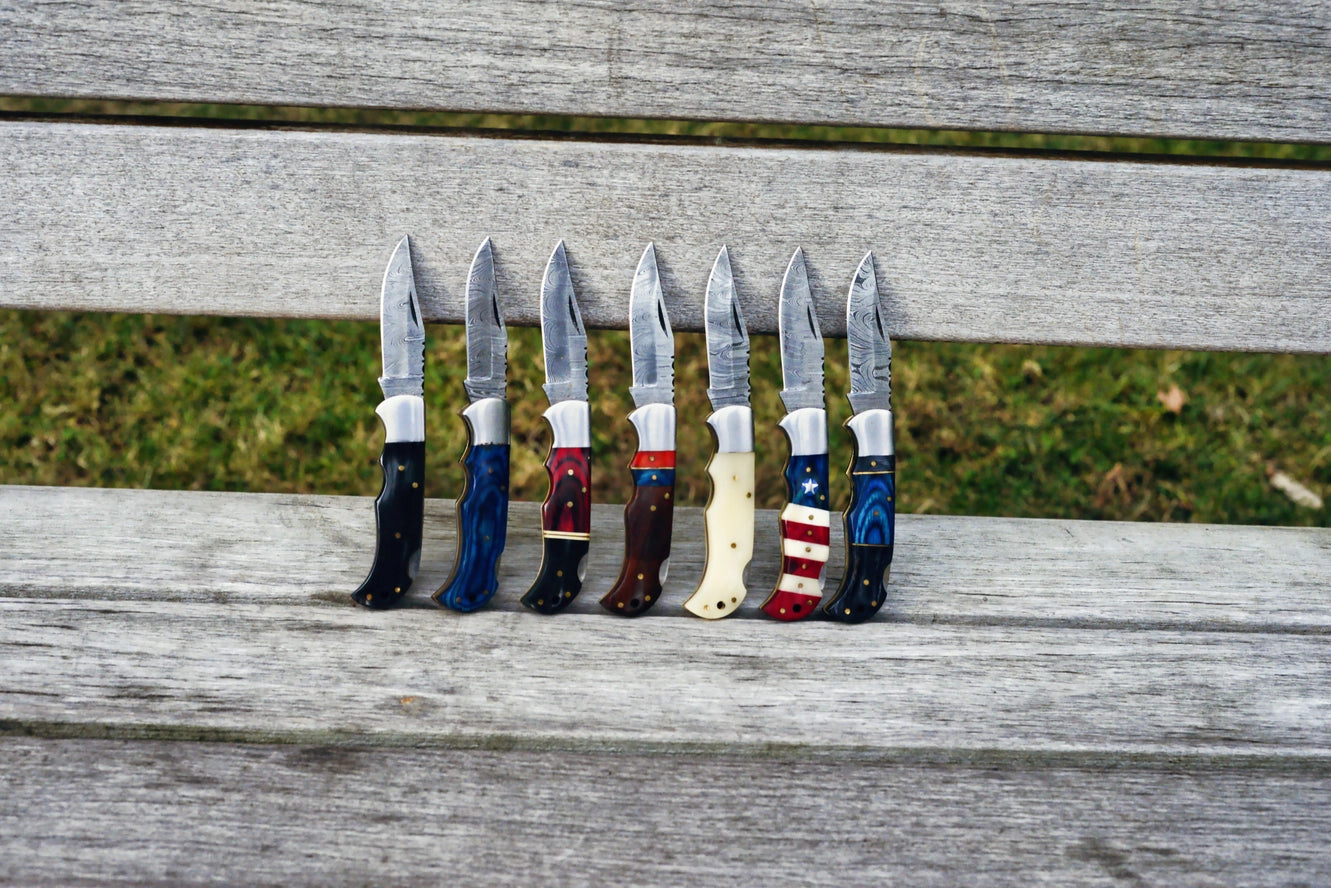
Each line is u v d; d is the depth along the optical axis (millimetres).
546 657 967
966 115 1039
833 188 1039
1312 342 1062
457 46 1024
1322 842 919
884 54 1031
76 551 1007
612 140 1039
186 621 974
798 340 1011
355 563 1016
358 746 931
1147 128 1041
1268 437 1344
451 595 988
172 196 1033
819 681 962
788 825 917
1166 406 1361
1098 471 1321
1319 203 1045
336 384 1351
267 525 1040
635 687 954
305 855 902
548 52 1026
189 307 1047
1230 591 1021
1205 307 1058
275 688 944
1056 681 967
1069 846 915
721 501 996
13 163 1027
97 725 928
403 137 1030
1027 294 1055
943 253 1049
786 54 1030
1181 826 922
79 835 902
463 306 1047
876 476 1002
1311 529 1077
